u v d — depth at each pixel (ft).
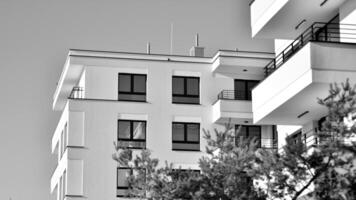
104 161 171.94
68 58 177.99
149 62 178.40
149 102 176.65
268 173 78.84
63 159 177.06
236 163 81.87
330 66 92.79
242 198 80.28
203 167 83.76
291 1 101.45
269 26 110.63
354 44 93.15
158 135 175.42
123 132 174.19
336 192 74.49
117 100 175.01
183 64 179.73
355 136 76.28
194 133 176.96
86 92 175.42
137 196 86.58
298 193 77.87
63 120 182.29
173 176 85.92
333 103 76.07
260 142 177.37
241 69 179.73
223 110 174.09
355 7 98.02
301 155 77.15
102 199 170.30
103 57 176.96
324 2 100.99
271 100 105.60
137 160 87.40
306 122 113.29
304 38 112.78
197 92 179.42
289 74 99.35
